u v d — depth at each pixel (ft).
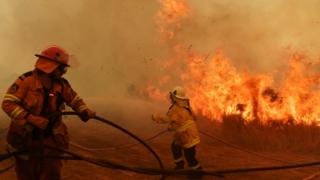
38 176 14.99
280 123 36.09
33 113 14.42
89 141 30.76
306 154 30.71
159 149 29.53
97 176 21.95
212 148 30.99
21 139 14.38
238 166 25.86
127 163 24.86
